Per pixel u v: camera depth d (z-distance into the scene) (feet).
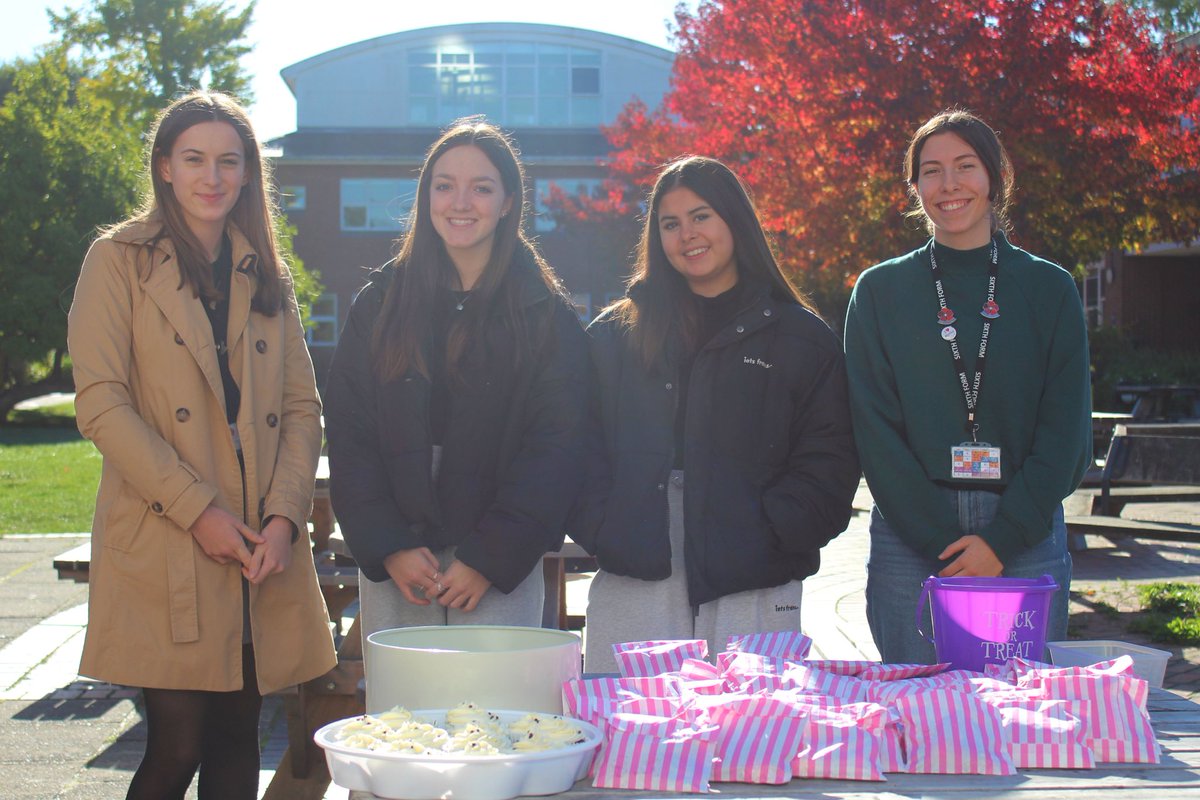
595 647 11.27
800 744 6.57
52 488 46.42
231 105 10.75
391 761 5.98
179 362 10.23
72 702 17.83
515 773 6.01
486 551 10.29
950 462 10.80
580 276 120.47
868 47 47.80
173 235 10.41
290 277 11.41
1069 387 10.77
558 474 10.64
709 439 11.05
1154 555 28.99
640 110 75.05
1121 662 7.42
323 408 11.34
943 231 11.26
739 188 11.39
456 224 10.87
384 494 10.64
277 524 10.38
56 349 97.04
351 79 130.52
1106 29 47.80
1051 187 47.09
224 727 10.75
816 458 11.18
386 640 7.93
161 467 9.88
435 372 10.92
